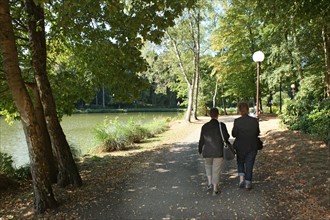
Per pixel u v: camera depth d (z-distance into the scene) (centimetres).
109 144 1357
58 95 982
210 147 586
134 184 720
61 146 725
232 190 609
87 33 790
